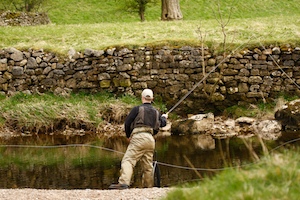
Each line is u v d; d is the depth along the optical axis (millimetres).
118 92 20844
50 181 11656
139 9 38156
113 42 22156
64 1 45188
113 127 19078
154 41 21172
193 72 20547
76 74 21062
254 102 20219
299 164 7074
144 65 20781
